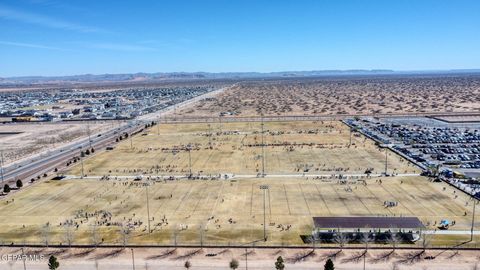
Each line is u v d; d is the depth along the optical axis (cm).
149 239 11525
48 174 18612
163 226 12394
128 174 18350
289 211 13350
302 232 11769
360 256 10306
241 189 15762
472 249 10475
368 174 17325
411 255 10269
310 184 16175
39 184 17100
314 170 18212
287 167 18825
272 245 10988
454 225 11919
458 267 9675
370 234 11150
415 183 15950
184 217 13050
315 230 11319
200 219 12862
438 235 11300
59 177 18000
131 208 14000
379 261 10044
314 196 14762
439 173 17000
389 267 9756
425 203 13750
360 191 15162
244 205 14000
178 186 16362
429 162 19038
